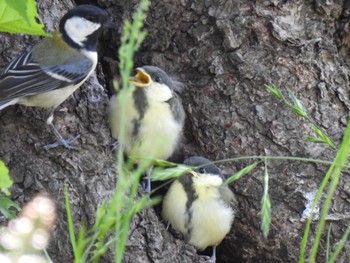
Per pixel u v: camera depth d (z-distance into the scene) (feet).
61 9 33.47
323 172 32.81
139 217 29.78
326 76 34.14
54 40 30.81
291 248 32.63
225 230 32.89
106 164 30.19
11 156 29.27
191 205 32.53
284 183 32.76
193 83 34.42
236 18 33.88
